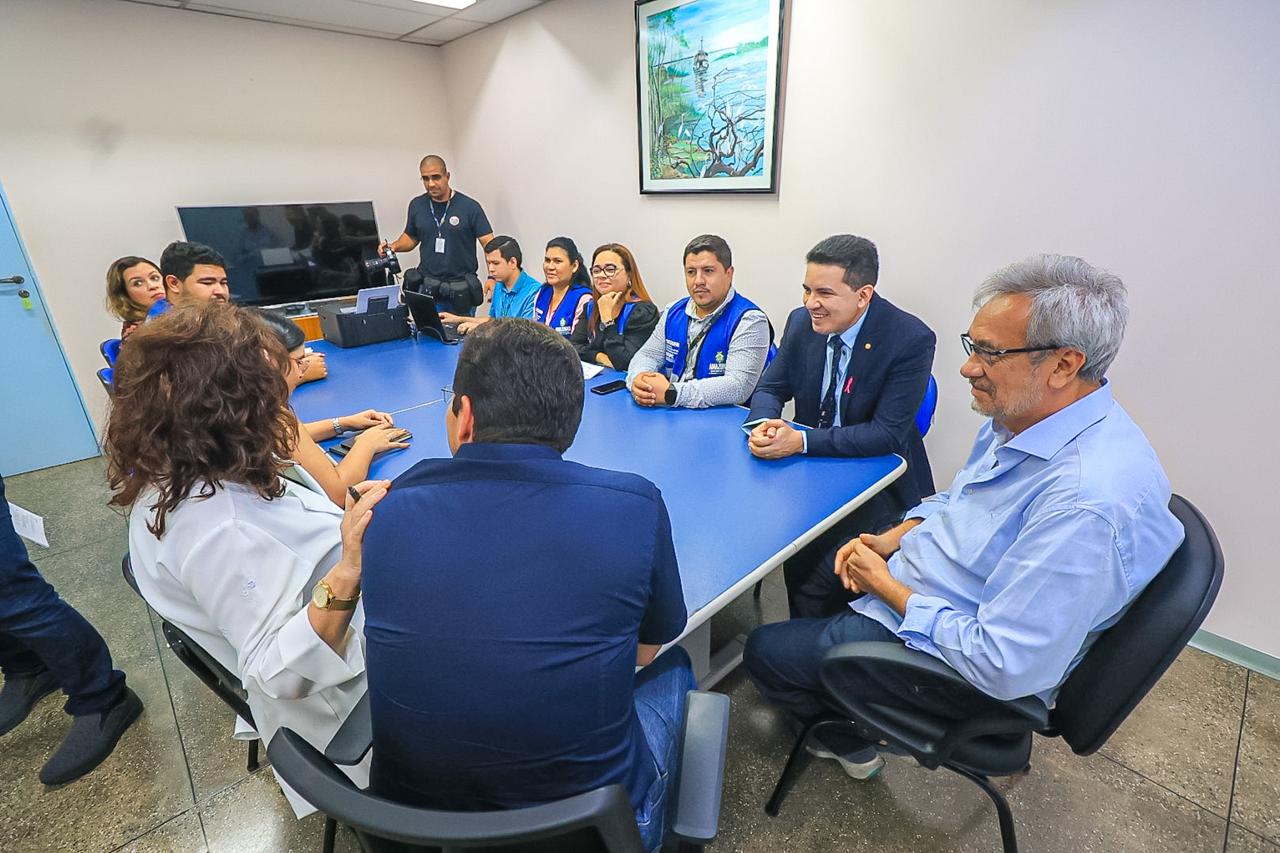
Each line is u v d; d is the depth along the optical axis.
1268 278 1.54
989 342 0.94
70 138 3.11
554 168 3.74
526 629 0.62
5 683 1.68
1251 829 1.29
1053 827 1.31
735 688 1.70
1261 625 1.71
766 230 2.78
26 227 3.07
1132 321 1.80
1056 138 1.85
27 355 3.17
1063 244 1.90
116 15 3.12
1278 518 1.64
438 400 2.00
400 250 4.13
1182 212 1.65
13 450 3.20
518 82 3.74
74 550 2.48
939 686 1.00
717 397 1.89
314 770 0.55
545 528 0.64
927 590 1.10
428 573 0.63
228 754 1.53
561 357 0.74
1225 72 1.51
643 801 0.76
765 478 1.39
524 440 0.71
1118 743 1.50
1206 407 1.71
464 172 4.50
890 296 2.40
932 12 2.03
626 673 0.67
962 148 2.07
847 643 1.03
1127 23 1.65
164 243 3.49
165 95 3.34
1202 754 1.47
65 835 1.34
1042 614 0.84
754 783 1.42
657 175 3.12
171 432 0.79
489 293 4.20
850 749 1.26
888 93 2.21
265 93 3.66
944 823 1.32
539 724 0.62
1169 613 0.80
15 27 2.88
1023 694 0.88
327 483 1.34
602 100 3.30
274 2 3.24
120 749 1.54
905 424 1.53
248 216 3.62
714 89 2.72
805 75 2.43
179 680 1.77
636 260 3.44
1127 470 0.85
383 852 0.69
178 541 0.83
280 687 0.81
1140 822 1.31
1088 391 0.94
